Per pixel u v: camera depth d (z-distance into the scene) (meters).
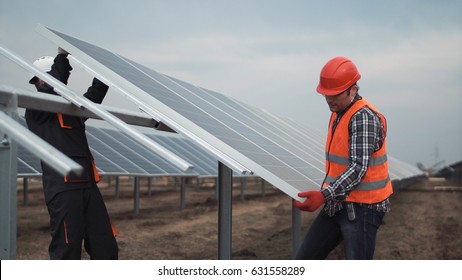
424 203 19.61
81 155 4.42
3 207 3.35
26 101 3.60
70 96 3.81
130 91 4.30
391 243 10.36
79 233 4.30
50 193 4.27
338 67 3.93
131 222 12.62
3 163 3.34
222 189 4.86
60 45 4.42
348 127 3.88
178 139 20.27
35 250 8.84
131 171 10.73
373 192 3.90
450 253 9.47
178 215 14.36
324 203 3.93
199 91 7.18
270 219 14.11
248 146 4.49
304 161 5.63
